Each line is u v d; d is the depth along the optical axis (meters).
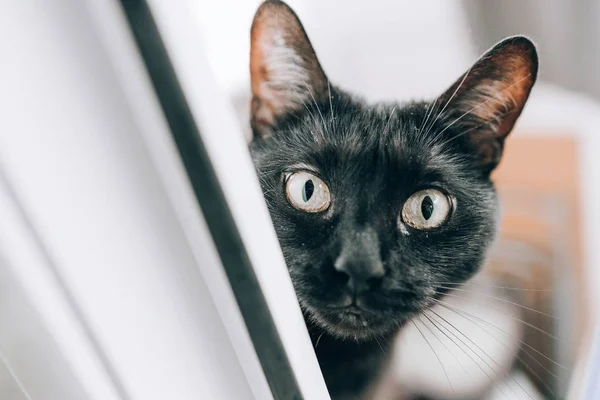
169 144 0.21
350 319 0.28
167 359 0.23
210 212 0.22
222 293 0.23
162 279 0.22
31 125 0.20
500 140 0.25
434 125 0.25
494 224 0.27
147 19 0.20
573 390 0.31
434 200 0.26
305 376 0.28
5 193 0.20
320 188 0.26
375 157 0.25
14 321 0.22
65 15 0.19
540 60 0.24
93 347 0.22
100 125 0.20
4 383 0.23
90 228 0.21
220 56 0.23
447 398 0.31
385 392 0.31
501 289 0.28
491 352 0.30
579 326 0.29
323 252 0.27
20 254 0.21
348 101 0.25
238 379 0.25
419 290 0.28
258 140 0.24
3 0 0.19
